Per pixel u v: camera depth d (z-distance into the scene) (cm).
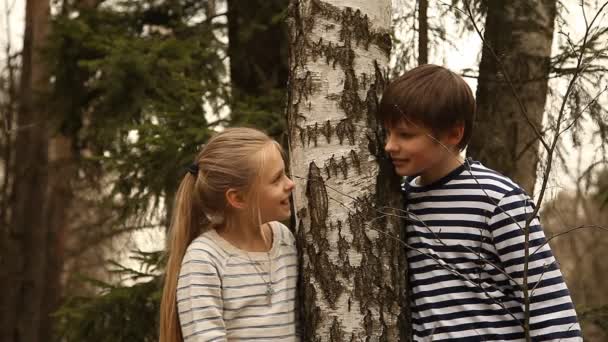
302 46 209
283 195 208
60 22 517
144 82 468
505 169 374
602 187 404
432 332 195
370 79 207
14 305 930
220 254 205
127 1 538
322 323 202
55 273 948
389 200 206
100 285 479
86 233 908
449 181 205
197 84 453
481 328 196
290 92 213
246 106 450
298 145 208
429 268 203
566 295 193
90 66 470
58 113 546
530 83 370
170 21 539
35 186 931
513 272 195
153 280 446
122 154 453
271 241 213
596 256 754
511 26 366
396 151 201
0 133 916
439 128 199
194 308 198
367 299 200
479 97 380
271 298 205
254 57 529
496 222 196
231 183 206
